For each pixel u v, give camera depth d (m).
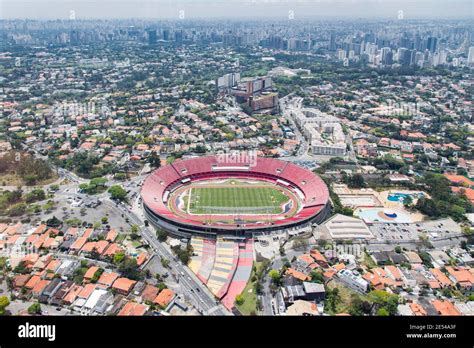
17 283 186.50
